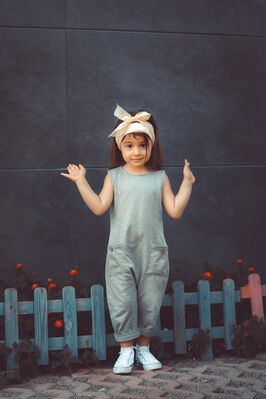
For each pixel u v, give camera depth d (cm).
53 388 455
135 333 483
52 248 593
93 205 485
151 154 502
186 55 625
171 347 539
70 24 600
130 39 612
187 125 623
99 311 509
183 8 625
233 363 513
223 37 634
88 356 502
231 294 541
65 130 597
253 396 421
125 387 448
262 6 644
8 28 588
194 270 621
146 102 615
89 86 603
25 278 546
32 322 505
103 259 603
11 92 588
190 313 546
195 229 623
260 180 641
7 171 585
